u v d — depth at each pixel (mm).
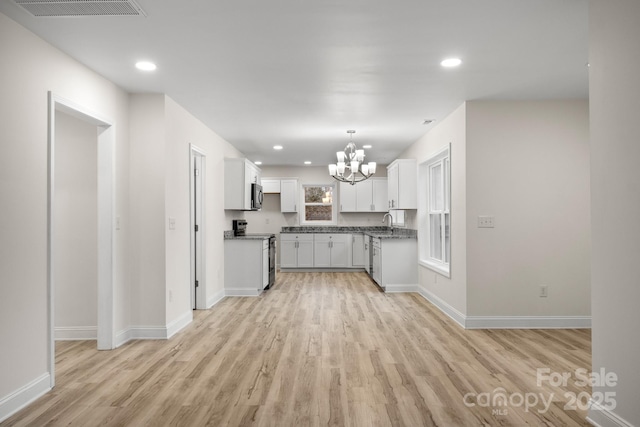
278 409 2590
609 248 2281
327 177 9906
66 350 3801
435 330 4453
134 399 2744
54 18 2604
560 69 3582
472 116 4551
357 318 5012
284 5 2482
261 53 3205
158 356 3623
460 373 3195
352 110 4902
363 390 2877
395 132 6164
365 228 9844
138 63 3389
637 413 2082
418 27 2785
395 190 6973
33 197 2781
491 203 4535
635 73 2084
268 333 4359
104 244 3824
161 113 4199
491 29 2824
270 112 4969
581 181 4547
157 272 4184
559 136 4547
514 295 4535
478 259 4523
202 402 2695
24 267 2693
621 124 2184
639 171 2061
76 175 4129
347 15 2617
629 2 2115
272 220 9938
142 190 4188
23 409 2602
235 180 6617
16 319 2623
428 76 3740
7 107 2568
